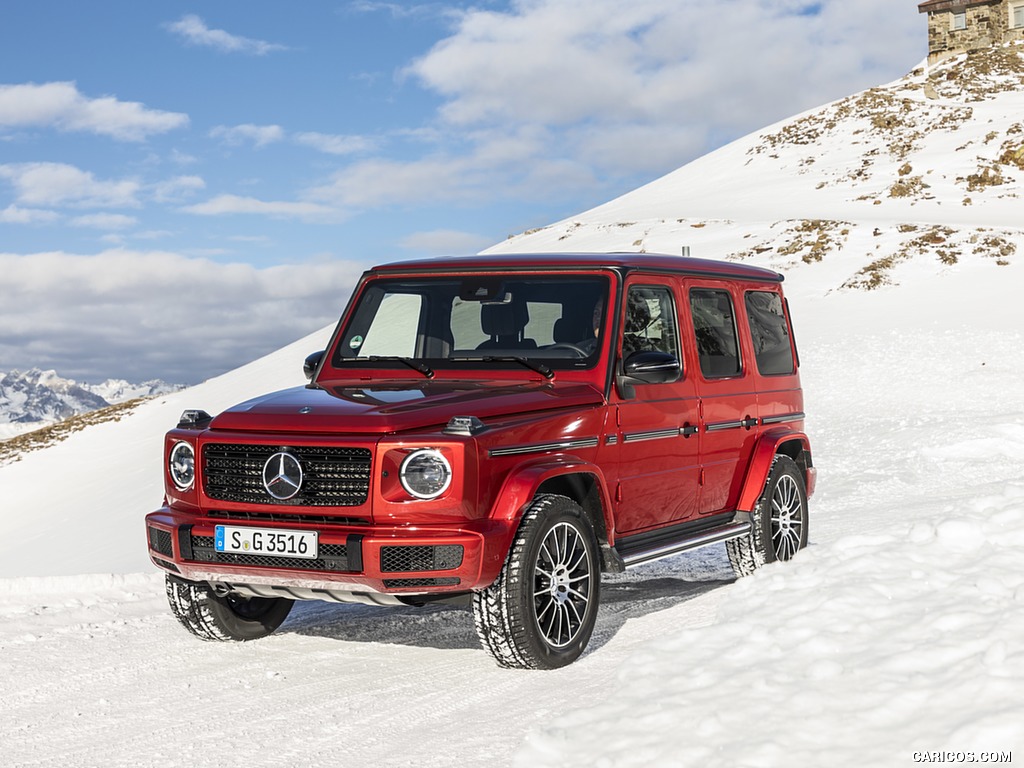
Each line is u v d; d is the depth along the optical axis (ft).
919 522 22.56
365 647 21.49
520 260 22.94
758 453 26.00
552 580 19.08
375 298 23.80
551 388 20.75
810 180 193.06
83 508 108.68
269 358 164.25
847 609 17.75
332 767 14.66
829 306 114.52
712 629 18.08
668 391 22.93
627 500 21.76
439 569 17.81
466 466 17.98
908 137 204.64
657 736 13.71
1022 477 47.98
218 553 19.24
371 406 19.11
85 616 25.25
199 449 19.53
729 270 26.37
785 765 12.34
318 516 18.48
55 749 15.98
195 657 21.06
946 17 257.96
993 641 14.93
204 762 15.10
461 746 15.06
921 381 87.25
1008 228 130.93
